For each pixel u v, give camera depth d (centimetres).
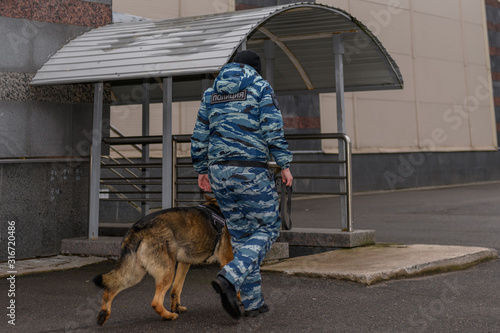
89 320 382
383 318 376
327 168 1794
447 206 1312
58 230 664
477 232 843
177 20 687
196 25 637
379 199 1573
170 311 399
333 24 688
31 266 585
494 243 726
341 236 648
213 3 1545
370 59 750
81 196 692
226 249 405
